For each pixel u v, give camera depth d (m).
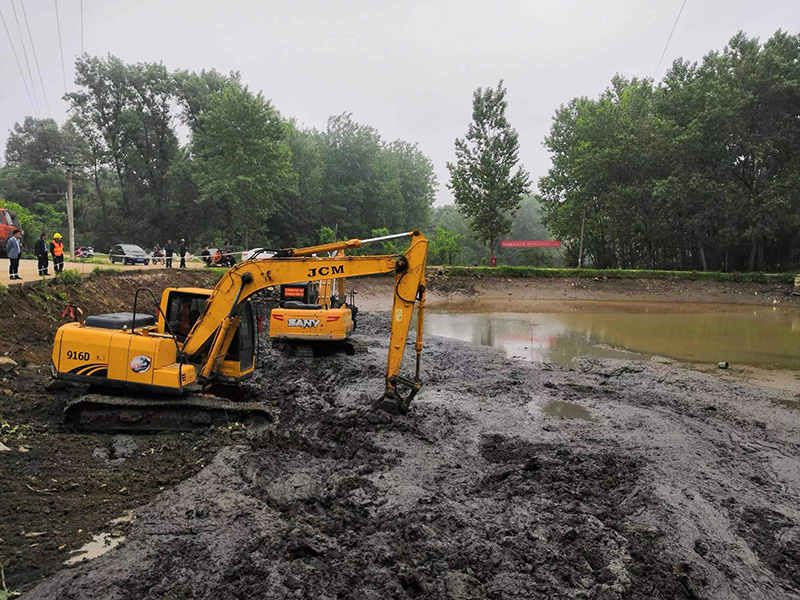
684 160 42.97
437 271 40.16
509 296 38.03
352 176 76.38
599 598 5.54
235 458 8.24
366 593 5.37
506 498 7.80
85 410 9.49
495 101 47.47
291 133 67.19
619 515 7.38
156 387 9.44
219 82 60.91
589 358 17.86
